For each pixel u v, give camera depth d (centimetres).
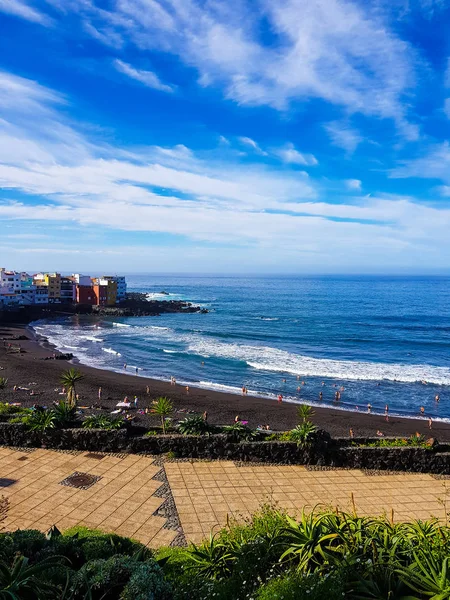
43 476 1984
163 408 2697
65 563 984
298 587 694
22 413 2620
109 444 2311
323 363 7044
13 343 8331
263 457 2281
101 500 1784
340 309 15825
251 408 4559
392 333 10269
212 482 2003
